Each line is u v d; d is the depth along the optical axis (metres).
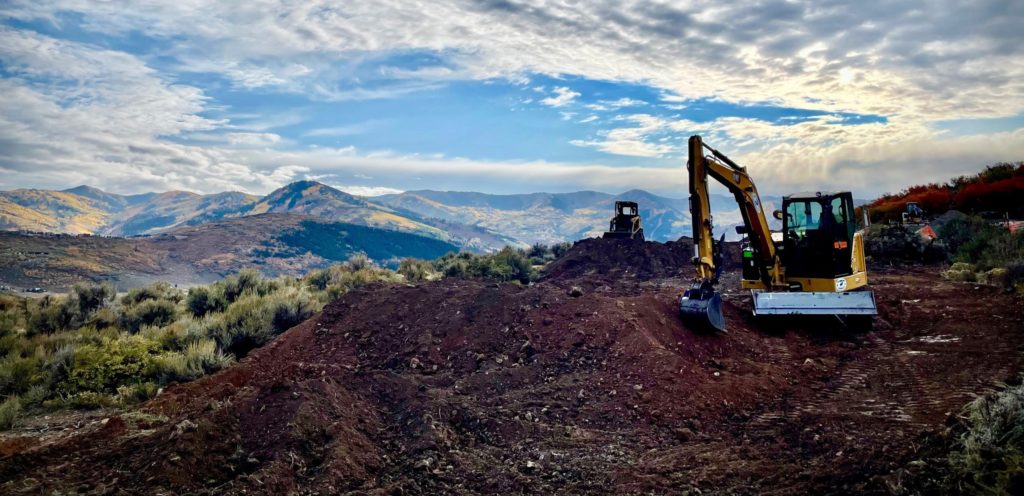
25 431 8.45
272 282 19.27
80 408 9.67
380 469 6.60
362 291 14.58
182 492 5.90
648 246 23.92
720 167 11.93
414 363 10.69
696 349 10.81
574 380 9.45
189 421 6.92
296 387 7.68
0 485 6.04
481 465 6.71
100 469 6.37
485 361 10.55
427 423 7.44
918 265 19.72
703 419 7.98
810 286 12.91
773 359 10.76
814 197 12.87
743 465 6.36
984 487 4.75
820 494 5.47
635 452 7.02
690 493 5.77
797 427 7.37
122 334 14.02
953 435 5.84
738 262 21.75
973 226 21.28
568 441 7.37
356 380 8.94
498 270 22.53
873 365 10.02
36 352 11.73
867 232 22.70
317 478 6.16
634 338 10.37
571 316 11.77
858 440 6.59
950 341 10.77
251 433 6.88
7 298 19.05
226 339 12.70
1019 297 12.88
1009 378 8.38
